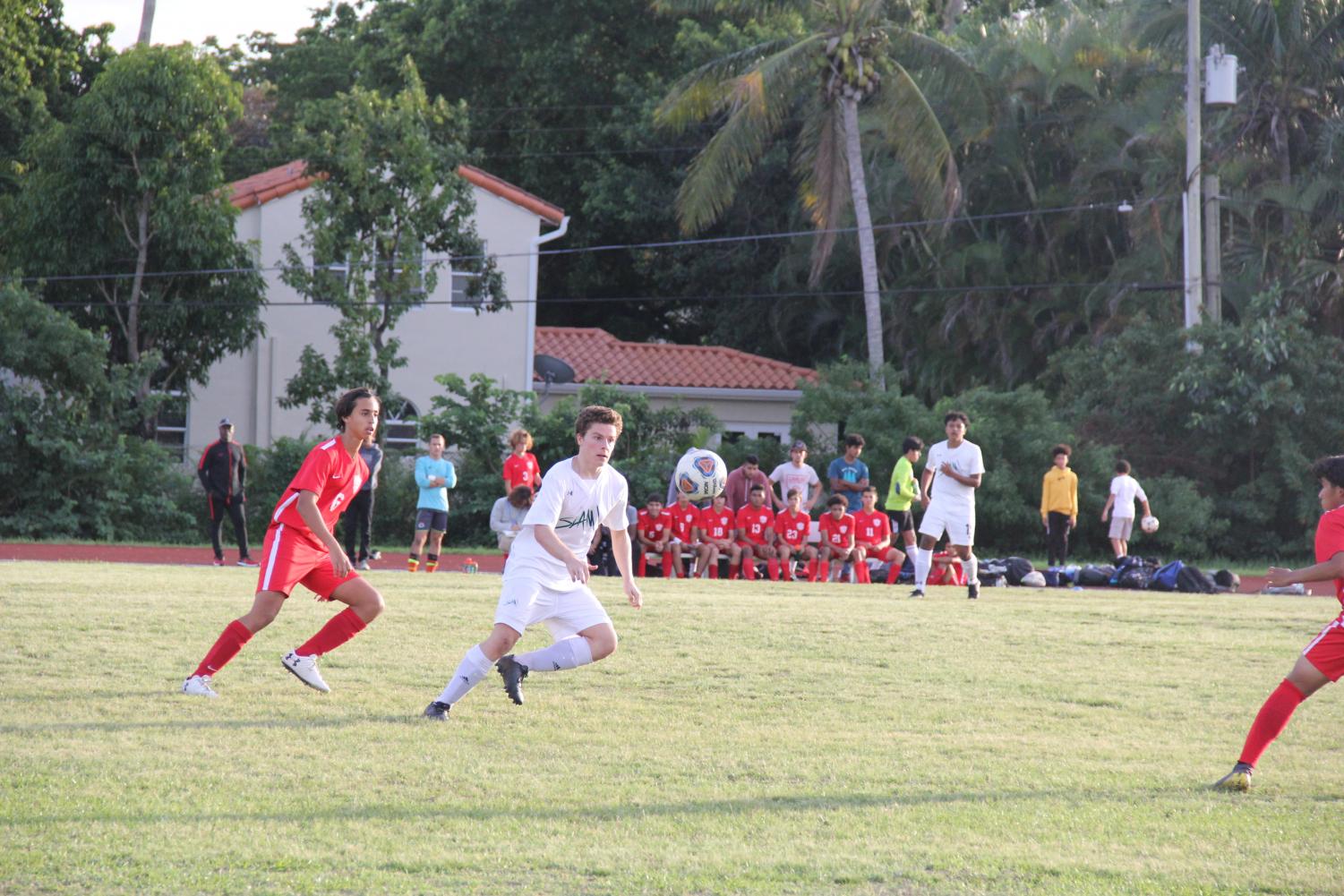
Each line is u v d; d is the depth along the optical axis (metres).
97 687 19.86
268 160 117.75
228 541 74.25
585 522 18.53
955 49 96.19
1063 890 11.54
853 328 106.50
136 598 29.97
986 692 21.61
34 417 70.38
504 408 76.88
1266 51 81.19
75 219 74.75
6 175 85.44
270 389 85.50
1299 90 82.12
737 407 96.50
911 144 80.75
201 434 84.88
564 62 114.19
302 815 13.41
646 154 114.00
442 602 30.84
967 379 99.44
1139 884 11.75
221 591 32.69
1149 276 88.12
